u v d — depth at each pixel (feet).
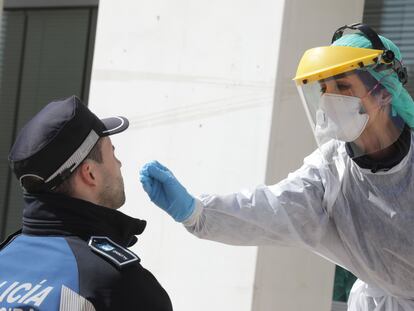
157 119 35.09
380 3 39.47
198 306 33.35
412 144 22.00
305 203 22.70
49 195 18.21
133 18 36.06
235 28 33.53
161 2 35.47
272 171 32.40
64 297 16.96
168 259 34.22
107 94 36.42
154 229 34.71
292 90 32.55
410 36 38.50
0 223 54.19
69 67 52.34
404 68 22.11
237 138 33.09
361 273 23.16
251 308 32.09
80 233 18.03
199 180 33.83
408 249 21.84
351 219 22.39
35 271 17.48
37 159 18.06
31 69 53.83
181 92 34.65
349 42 21.98
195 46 34.50
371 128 21.68
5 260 17.94
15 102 54.39
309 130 32.89
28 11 53.93
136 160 35.40
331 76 21.50
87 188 18.57
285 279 32.68
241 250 32.55
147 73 35.53
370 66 21.47
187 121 34.40
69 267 17.31
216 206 22.61
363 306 23.56
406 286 22.43
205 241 33.42
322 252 23.49
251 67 33.01
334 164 22.63
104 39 36.65
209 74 34.01
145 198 35.04
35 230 18.16
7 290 17.40
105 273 17.26
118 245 17.95
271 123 32.35
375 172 21.76
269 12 32.76
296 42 32.63
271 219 22.61
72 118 18.39
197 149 34.01
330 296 33.76
